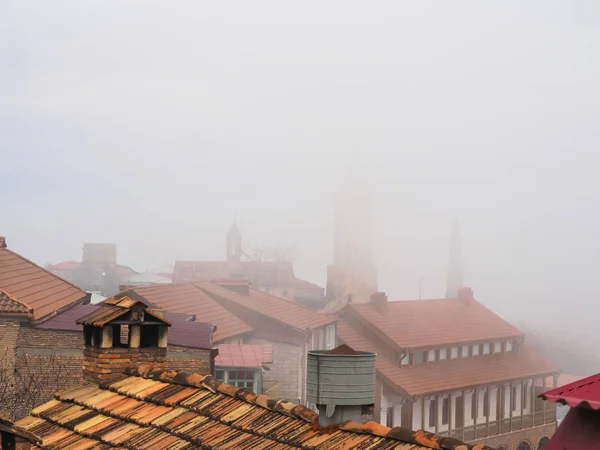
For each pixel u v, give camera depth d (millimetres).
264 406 10273
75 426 11234
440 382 63500
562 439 5277
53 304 38594
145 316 13508
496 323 76938
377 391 60281
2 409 33250
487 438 67438
